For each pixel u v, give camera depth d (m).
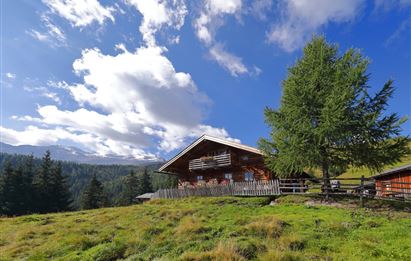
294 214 16.27
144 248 11.24
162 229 13.55
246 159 33.84
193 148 37.41
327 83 21.19
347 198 20.77
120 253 10.95
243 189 27.44
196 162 36.59
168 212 18.72
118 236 13.16
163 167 38.88
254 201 23.73
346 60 21.19
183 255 9.20
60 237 13.84
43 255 11.38
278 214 16.58
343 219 14.02
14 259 11.35
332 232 11.53
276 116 23.16
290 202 21.92
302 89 21.17
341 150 20.86
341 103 18.77
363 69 19.83
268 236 10.93
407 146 20.00
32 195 64.94
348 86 19.48
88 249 11.80
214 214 17.55
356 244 9.92
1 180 63.34
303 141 20.22
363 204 18.64
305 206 18.95
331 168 22.45
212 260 8.64
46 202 67.06
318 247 9.83
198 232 12.32
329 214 15.77
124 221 17.36
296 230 11.87
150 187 97.50
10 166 65.44
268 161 25.66
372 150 19.83
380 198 19.83
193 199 28.38
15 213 61.03
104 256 10.63
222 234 11.89
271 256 8.61
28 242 13.77
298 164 21.89
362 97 19.78
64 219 21.03
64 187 72.00
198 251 9.91
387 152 19.64
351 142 19.89
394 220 13.76
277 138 21.91
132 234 13.20
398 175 29.84
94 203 77.75
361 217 14.58
